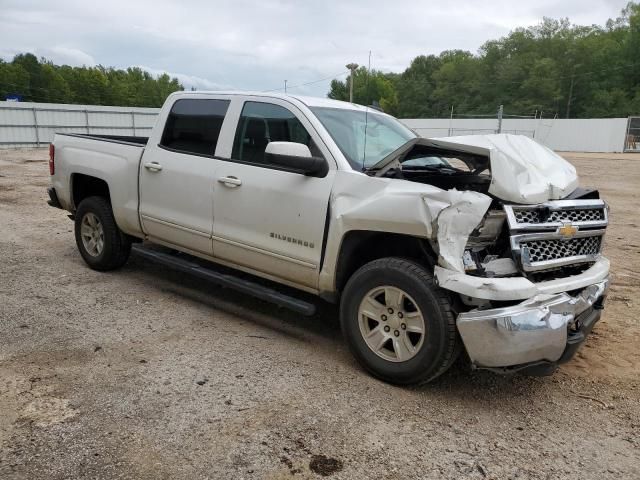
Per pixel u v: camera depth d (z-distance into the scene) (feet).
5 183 44.57
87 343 13.37
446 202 10.53
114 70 391.86
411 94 347.56
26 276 18.53
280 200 13.25
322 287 12.93
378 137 14.40
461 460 9.38
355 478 8.79
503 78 289.94
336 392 11.46
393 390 11.66
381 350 11.94
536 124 166.61
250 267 14.42
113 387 11.28
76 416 10.17
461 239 10.47
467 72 319.88
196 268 15.74
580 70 275.39
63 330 14.11
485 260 10.99
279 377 12.03
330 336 14.51
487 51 312.29
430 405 11.14
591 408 11.30
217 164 14.76
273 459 9.16
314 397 11.21
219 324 14.97
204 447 9.39
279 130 13.92
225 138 14.88
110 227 18.20
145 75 424.05
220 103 15.31
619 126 150.92
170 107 16.48
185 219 15.55
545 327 10.26
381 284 11.57
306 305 13.12
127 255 18.88
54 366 12.10
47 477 8.48
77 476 8.54
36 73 328.08
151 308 15.94
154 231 16.63
